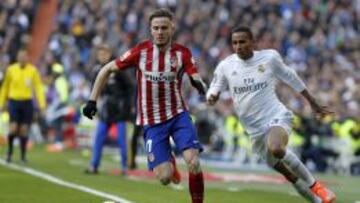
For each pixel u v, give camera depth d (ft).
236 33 61.16
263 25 206.90
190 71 56.44
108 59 92.79
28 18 198.59
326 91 173.27
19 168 100.17
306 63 199.93
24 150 110.73
